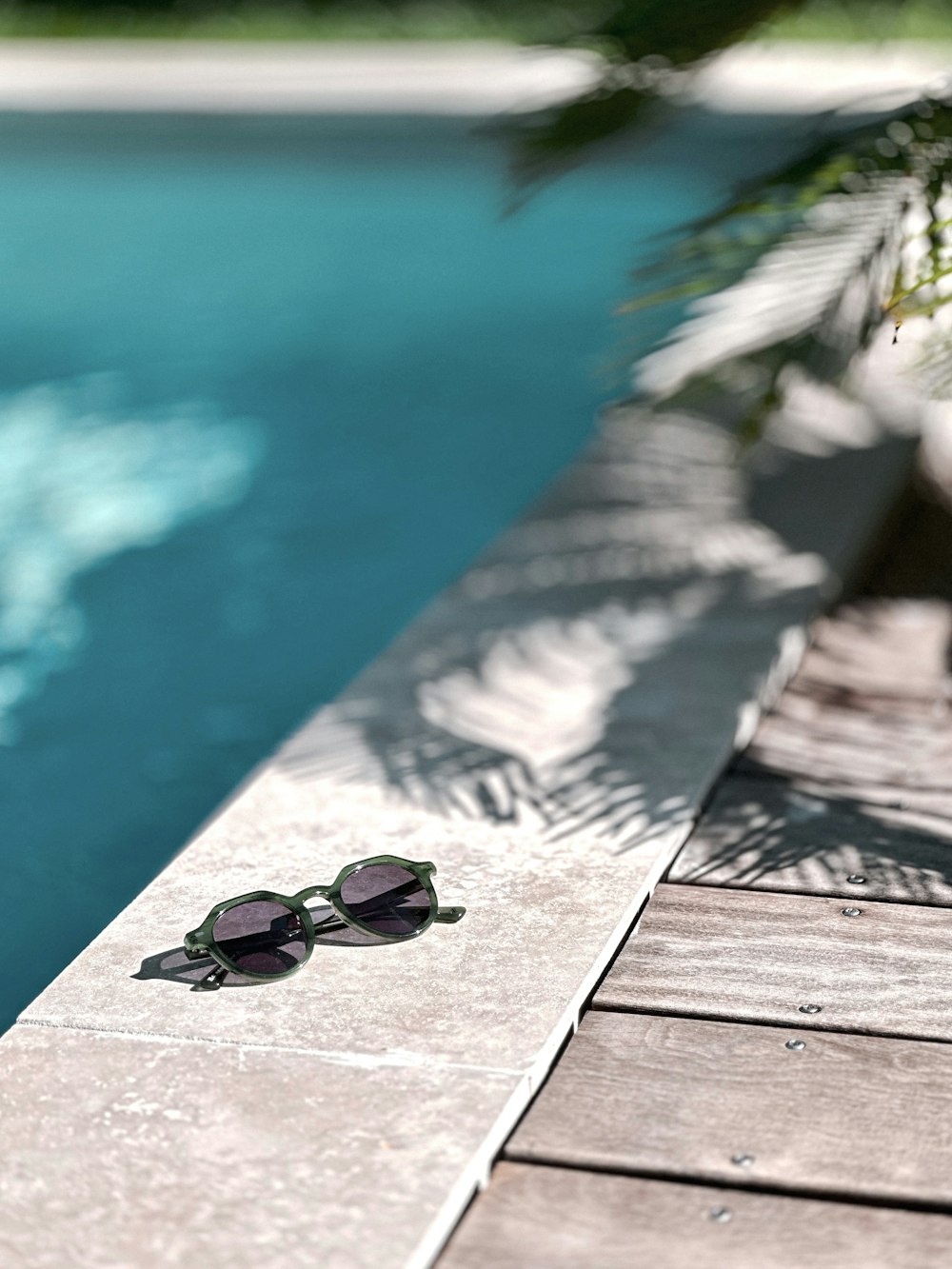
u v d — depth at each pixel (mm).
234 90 7672
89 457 3922
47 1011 1678
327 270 5855
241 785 2398
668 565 2408
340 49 9445
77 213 6727
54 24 10102
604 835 1862
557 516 2635
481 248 6082
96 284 5762
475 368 4617
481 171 6980
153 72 8398
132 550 3301
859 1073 1630
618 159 6723
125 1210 1532
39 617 2961
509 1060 1623
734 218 2105
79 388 4535
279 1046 1641
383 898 1736
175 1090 1609
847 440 2947
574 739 2023
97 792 2391
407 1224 1518
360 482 3707
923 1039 1659
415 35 9953
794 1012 1685
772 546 2445
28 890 2223
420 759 1994
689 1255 1516
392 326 5125
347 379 4555
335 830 1882
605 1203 1548
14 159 7367
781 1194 1552
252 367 4727
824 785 1977
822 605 2342
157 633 2879
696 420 3148
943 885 1819
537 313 5199
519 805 1911
